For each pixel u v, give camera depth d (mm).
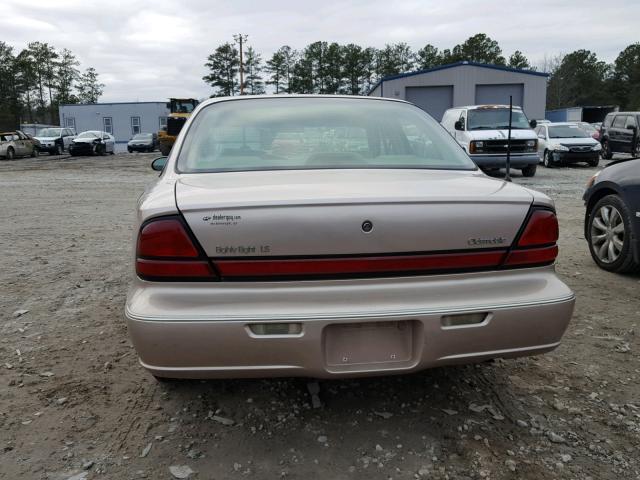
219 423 2795
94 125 57469
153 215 2328
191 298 2281
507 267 2469
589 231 5586
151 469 2430
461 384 3184
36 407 2928
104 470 2422
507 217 2453
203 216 2283
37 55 101000
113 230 7965
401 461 2484
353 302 2307
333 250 2293
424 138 3404
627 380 3217
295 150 3172
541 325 2467
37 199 11906
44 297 4711
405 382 3205
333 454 2539
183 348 2268
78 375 3291
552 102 86562
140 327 2273
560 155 18812
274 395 3066
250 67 98312
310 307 2277
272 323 2252
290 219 2271
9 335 3877
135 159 30516
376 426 2764
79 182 16297
